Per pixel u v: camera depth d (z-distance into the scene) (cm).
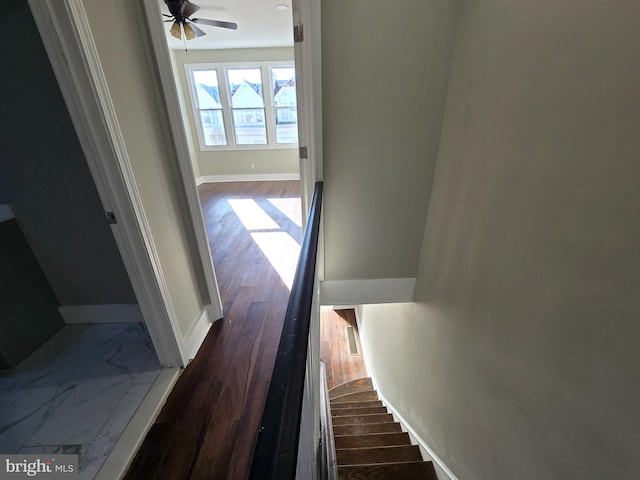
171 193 169
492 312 133
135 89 139
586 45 82
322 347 455
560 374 94
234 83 601
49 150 157
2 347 162
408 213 218
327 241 229
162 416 145
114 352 178
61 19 101
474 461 149
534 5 103
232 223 409
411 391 244
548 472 100
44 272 184
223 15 388
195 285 193
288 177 671
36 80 143
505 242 123
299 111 202
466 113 158
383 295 245
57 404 147
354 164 204
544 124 100
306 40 178
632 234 70
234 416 145
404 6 164
